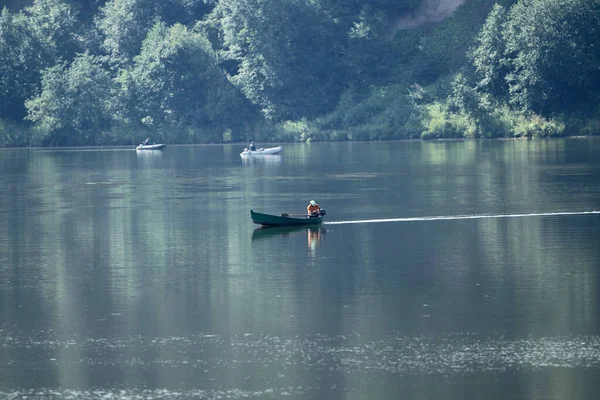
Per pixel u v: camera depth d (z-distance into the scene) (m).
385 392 101.81
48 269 160.62
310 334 120.31
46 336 121.31
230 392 102.69
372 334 119.75
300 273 154.00
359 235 188.88
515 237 182.25
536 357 110.31
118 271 158.12
